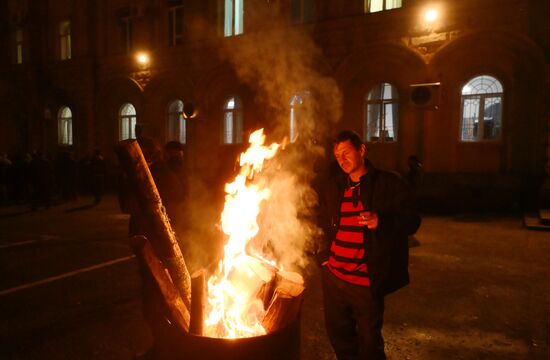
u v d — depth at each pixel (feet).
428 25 38.47
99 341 11.35
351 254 7.48
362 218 6.95
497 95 37.42
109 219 32.42
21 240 24.61
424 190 36.81
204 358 5.50
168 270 6.86
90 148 61.00
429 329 12.05
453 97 38.60
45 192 38.58
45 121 65.87
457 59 37.91
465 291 15.26
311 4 45.62
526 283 16.10
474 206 37.19
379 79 42.04
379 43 40.42
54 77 64.13
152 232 6.61
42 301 14.40
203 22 52.37
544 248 21.75
